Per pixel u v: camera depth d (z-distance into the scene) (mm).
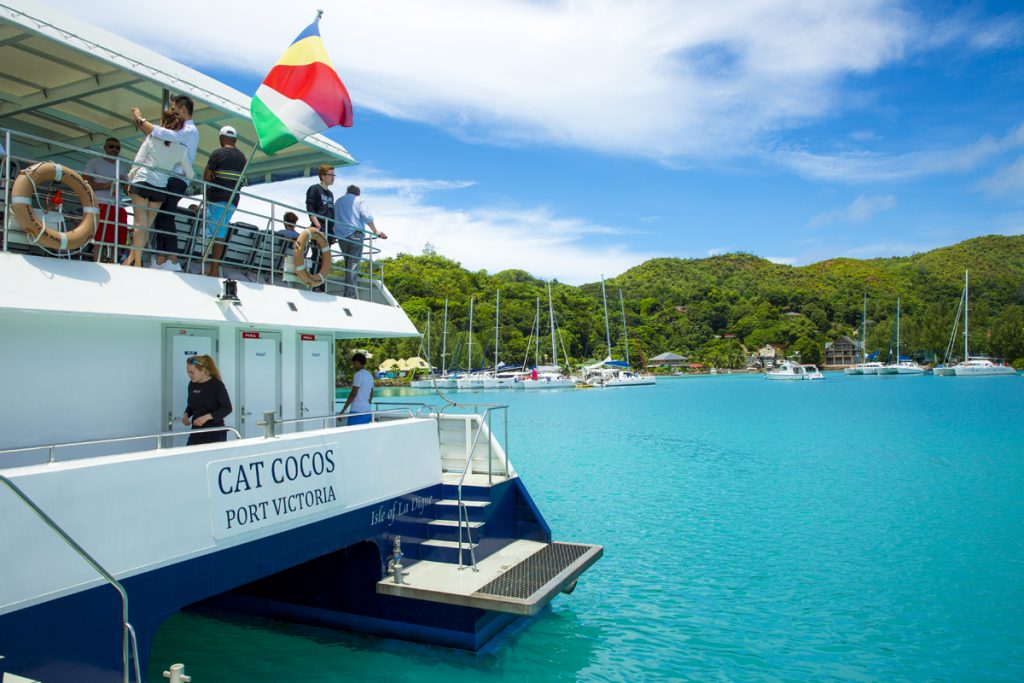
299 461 6633
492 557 8719
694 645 8578
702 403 62969
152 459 5270
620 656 8203
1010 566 12102
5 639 4352
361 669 7430
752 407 56219
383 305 9844
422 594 7363
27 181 5449
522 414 51219
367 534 7531
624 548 13375
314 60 7051
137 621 5117
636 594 10594
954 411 48219
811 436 34094
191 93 7910
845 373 133500
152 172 6836
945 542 13734
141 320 6906
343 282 9703
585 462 25594
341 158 10305
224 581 5801
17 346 5961
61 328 6270
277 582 8586
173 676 5051
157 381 7090
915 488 19875
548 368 104312
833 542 13805
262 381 8398
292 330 8859
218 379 6746
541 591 7281
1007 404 54188
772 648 8516
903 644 8680
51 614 4586
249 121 8820
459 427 10148
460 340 111625
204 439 6543
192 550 5523
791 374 122188
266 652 7844
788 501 18031
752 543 13711
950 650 8500
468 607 7547
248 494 6043
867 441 31656
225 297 6992
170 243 7391
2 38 6992
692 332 180125
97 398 6551
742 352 174875
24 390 6000
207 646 8023
